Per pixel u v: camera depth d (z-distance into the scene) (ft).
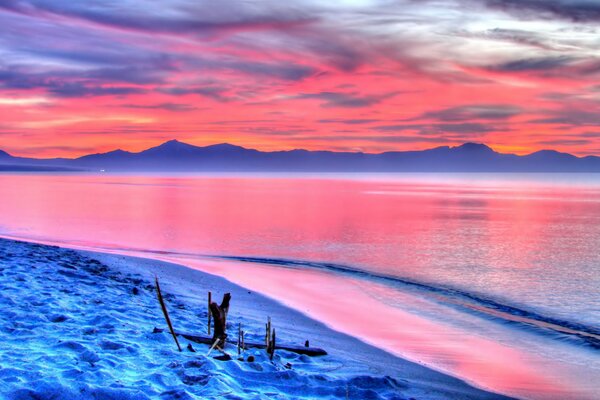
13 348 27.30
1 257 62.90
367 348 39.88
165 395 21.61
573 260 98.17
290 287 67.36
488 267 89.76
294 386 25.31
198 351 29.40
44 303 38.65
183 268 75.92
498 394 31.35
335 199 318.24
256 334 38.50
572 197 358.02
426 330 47.78
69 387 21.34
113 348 28.32
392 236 135.23
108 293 45.70
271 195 362.12
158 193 365.20
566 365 38.47
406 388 30.07
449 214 209.36
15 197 293.84
